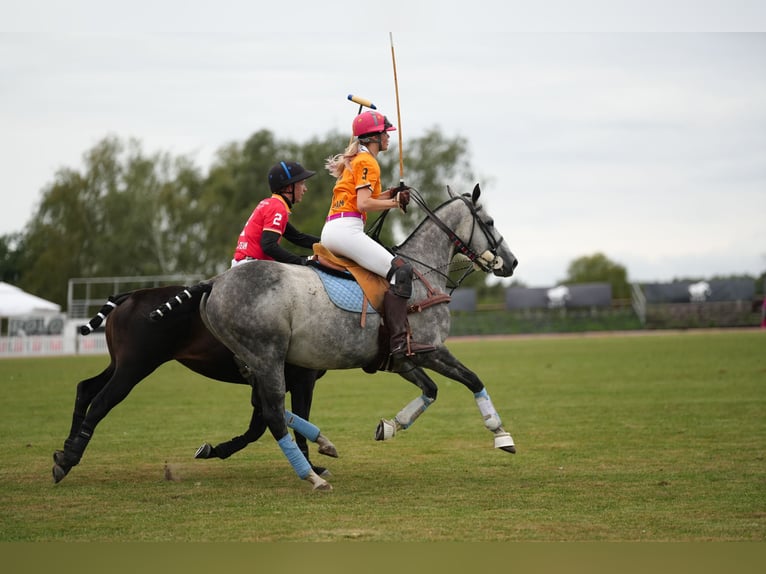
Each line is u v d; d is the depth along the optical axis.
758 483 9.64
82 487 9.96
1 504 9.05
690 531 7.70
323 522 8.13
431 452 12.23
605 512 8.39
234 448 10.95
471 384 10.13
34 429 15.32
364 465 11.27
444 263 10.65
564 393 19.77
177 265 74.94
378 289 9.80
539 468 10.80
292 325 9.43
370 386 23.33
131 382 10.00
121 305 10.18
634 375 23.98
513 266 11.16
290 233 11.04
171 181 75.88
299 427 10.63
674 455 11.50
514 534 7.65
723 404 16.89
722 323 60.91
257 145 77.00
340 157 10.11
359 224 9.91
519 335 62.03
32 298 51.44
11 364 36.75
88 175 74.56
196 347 10.18
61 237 73.06
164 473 10.77
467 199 10.94
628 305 66.06
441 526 7.93
